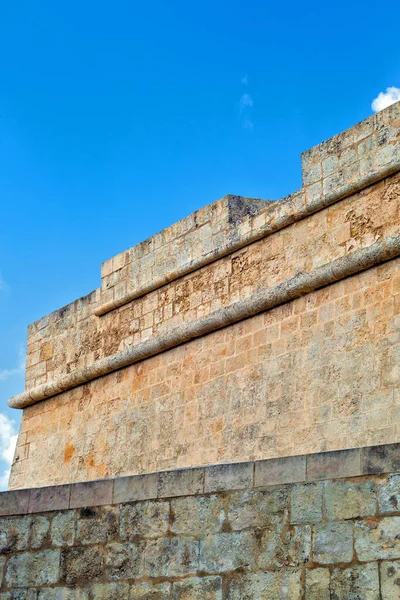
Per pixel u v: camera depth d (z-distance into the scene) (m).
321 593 8.18
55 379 20.62
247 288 16.31
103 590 9.46
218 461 15.89
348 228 14.75
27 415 21.64
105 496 9.76
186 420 16.84
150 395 17.89
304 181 15.55
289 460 8.66
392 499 8.03
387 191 14.29
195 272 17.55
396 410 13.30
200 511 9.06
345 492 8.27
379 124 14.62
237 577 8.67
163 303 18.20
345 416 13.95
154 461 17.36
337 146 15.18
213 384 16.44
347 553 8.13
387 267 13.98
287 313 15.33
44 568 9.91
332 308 14.61
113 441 18.59
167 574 9.10
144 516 9.42
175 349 17.53
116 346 19.20
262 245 16.20
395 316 13.69
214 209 17.36
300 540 8.41
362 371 13.91
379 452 8.20
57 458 20.16
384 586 7.89
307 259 15.30
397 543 7.92
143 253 18.91
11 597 10.00
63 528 9.94
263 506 8.70
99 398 19.33
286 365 15.11
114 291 19.47
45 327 21.61
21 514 10.24
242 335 16.09
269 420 15.14
